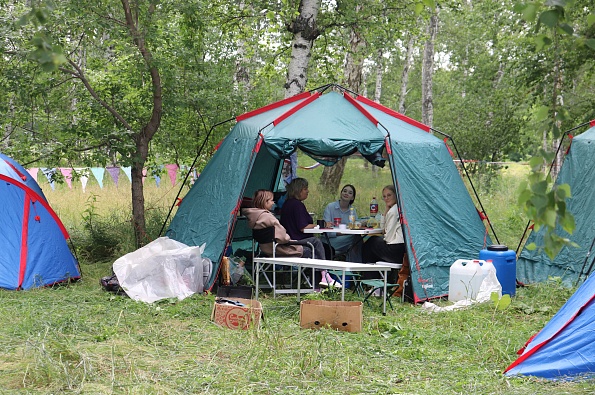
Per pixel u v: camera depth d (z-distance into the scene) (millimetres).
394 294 8898
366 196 18891
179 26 11891
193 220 9508
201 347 6184
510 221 14703
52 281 9000
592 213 9172
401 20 15273
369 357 6000
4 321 6910
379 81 25891
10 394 4762
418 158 9328
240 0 14227
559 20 2525
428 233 9047
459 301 8320
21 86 10211
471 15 23688
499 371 5590
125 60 11094
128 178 18609
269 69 15648
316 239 9273
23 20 2977
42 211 9391
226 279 8906
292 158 12516
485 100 23516
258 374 5352
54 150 10367
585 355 5371
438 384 5285
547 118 2705
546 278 9477
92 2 10016
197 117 12109
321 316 6934
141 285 8398
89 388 4902
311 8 13305
